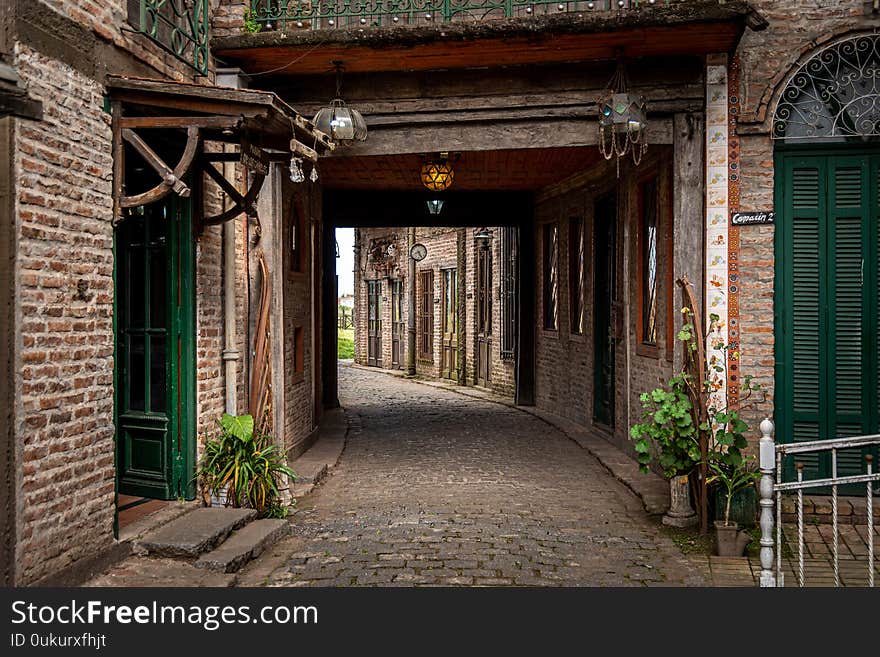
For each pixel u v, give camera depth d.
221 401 7.06
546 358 13.97
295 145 5.70
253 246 7.52
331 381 14.62
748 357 7.10
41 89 4.52
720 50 6.95
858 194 7.11
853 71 7.09
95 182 5.07
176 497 6.45
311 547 6.09
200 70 6.62
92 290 5.03
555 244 13.47
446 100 7.46
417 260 20.23
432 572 5.49
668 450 6.48
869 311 7.11
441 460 9.73
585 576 5.43
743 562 5.74
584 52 7.00
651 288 8.99
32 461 4.44
